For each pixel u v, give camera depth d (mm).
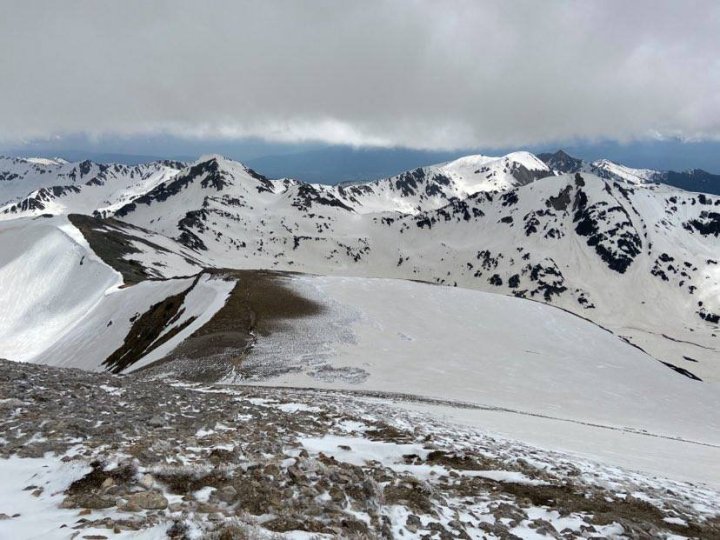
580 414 44781
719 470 21484
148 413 14469
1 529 6457
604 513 10594
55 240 147250
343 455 12672
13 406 13258
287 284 83812
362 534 7930
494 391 48281
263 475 9711
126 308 92000
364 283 93062
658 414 52906
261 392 26734
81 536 6332
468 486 11594
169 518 7246
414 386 44938
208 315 63219
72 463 8984
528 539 8875
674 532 10297
